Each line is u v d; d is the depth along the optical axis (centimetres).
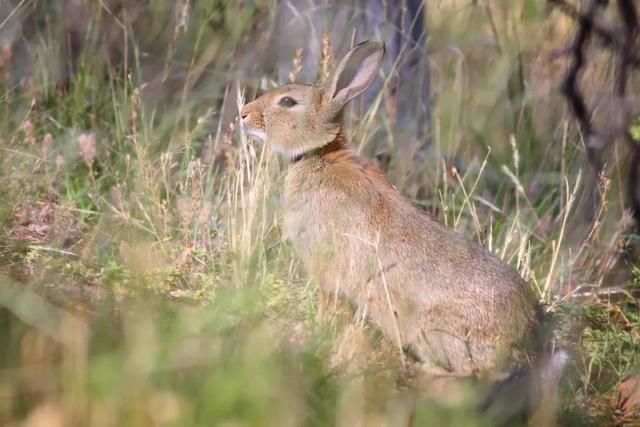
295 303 967
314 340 801
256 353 725
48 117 1288
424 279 926
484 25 1574
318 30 1349
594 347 1005
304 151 1011
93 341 738
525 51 1500
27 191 1120
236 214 1082
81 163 1223
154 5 1432
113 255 1007
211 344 743
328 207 971
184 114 1319
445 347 915
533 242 1275
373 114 1291
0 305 779
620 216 1226
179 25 1340
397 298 935
